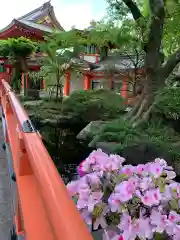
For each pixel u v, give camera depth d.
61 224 0.68
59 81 10.37
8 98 3.50
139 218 1.02
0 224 2.03
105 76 10.45
